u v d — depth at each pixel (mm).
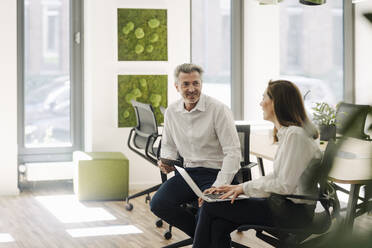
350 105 5066
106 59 6121
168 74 6305
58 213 5082
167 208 3279
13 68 5859
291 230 2537
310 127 2520
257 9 6613
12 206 5375
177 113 3371
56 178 6188
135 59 6188
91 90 6105
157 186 5266
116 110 6164
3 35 5801
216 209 2707
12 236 4277
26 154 6371
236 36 6703
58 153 6496
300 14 6824
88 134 6305
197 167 3318
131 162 6262
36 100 6410
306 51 6887
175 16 6289
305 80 6902
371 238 486
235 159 3148
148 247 3971
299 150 2420
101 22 6082
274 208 2539
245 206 2646
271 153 3732
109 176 5605
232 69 6738
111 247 3971
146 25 6195
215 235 2727
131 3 6145
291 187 2436
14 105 5879
